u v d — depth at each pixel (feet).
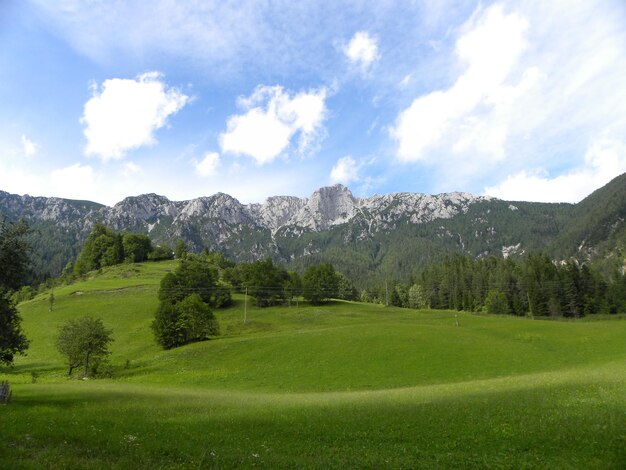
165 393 153.69
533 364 210.79
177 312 329.52
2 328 112.68
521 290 556.51
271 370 231.71
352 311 474.90
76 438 68.03
